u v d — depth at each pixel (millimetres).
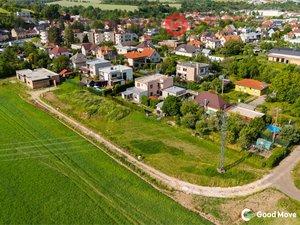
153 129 72062
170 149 63844
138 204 49000
